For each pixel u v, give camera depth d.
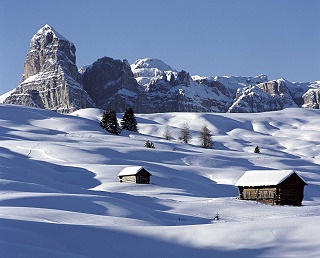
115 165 98.81
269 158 144.38
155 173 94.19
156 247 21.12
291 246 19.86
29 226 23.20
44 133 169.00
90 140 151.12
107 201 44.47
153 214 45.72
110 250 20.84
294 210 56.22
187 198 67.44
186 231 22.86
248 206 59.22
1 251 17.81
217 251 20.19
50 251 18.69
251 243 20.67
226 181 102.19
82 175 89.62
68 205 41.47
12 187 50.31
